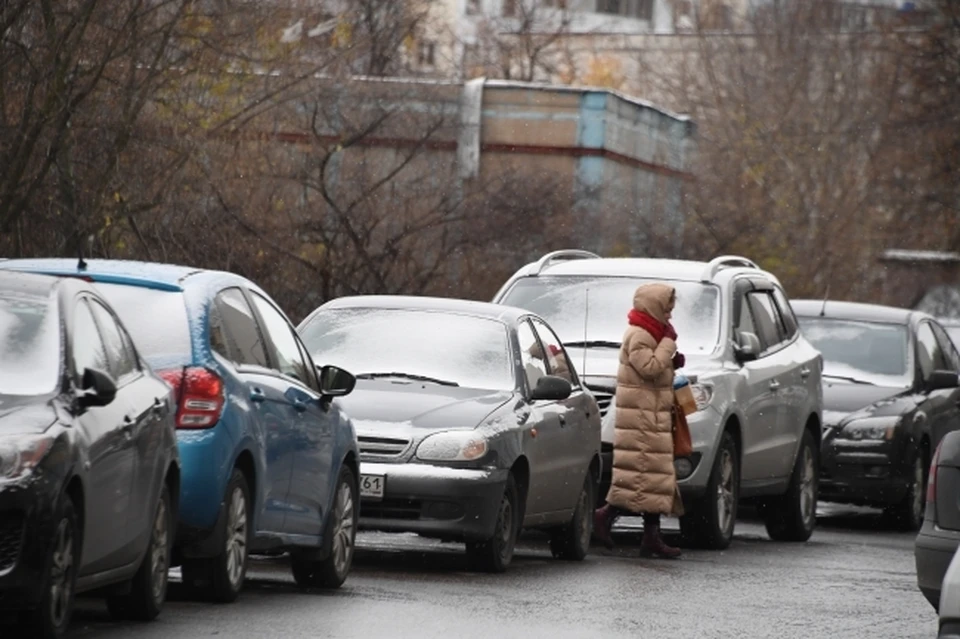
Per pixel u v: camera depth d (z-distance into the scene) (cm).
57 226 5191
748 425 4244
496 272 7800
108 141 5203
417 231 7225
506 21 13962
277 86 5984
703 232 9812
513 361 3559
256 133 6209
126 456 2234
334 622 2495
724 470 4138
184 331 2569
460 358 3550
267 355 2777
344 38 6303
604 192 9375
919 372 5297
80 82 5088
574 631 2547
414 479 3198
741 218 9838
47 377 2130
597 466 3869
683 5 16538
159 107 5394
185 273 2681
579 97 10144
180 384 2520
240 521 2608
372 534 4069
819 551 4275
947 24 11100
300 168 6850
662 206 9944
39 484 1986
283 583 3012
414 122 7406
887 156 11256
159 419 2370
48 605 2020
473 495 3216
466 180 7775
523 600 2897
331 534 2933
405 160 7106
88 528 2122
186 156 5434
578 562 3684
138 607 2383
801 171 11175
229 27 5478
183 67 5369
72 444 2055
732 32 14025
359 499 3083
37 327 2184
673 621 2731
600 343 4244
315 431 2850
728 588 3259
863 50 13075
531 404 3516
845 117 12369
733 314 4322
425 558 3559
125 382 2327
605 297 4362
